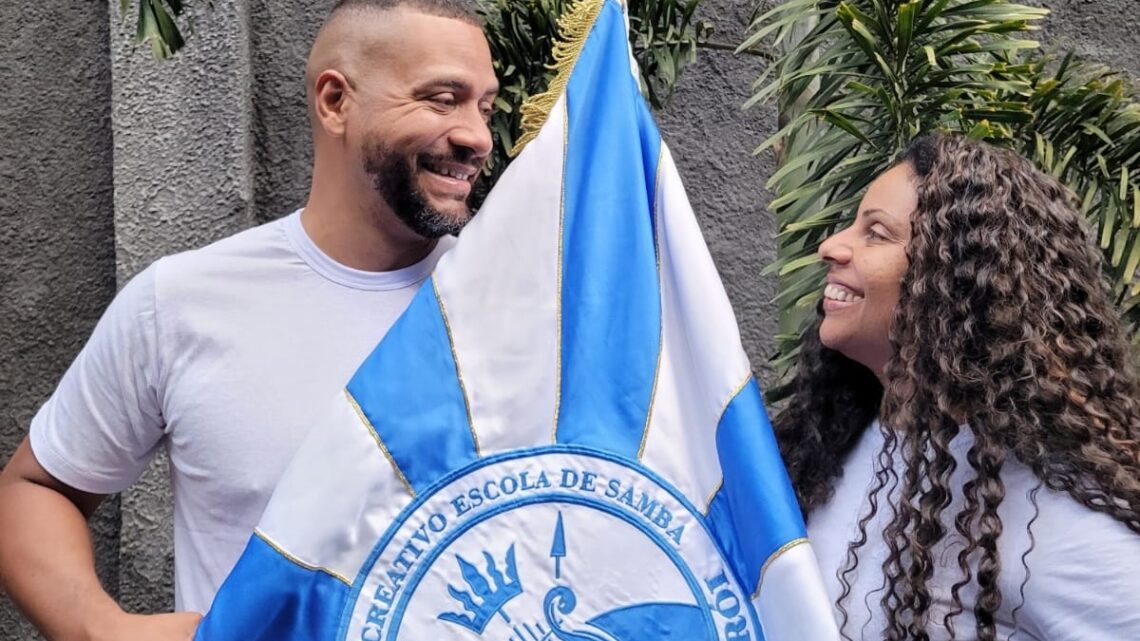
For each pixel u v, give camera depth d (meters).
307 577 1.47
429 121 1.63
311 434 1.51
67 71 2.61
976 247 1.48
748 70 2.94
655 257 1.62
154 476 2.47
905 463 1.52
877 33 2.22
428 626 1.48
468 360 1.55
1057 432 1.44
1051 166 2.24
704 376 1.55
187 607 1.66
